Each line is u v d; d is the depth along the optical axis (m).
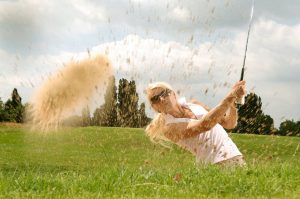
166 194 3.99
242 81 4.42
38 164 11.34
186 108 4.70
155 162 6.94
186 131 4.58
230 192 4.09
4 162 11.71
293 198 3.88
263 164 5.30
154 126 4.78
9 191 4.11
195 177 4.51
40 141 15.30
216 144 4.66
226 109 4.42
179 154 8.20
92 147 14.87
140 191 4.09
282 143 14.67
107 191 4.16
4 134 18.66
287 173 4.80
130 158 12.66
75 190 4.12
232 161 4.70
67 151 13.88
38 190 4.16
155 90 4.62
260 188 4.12
